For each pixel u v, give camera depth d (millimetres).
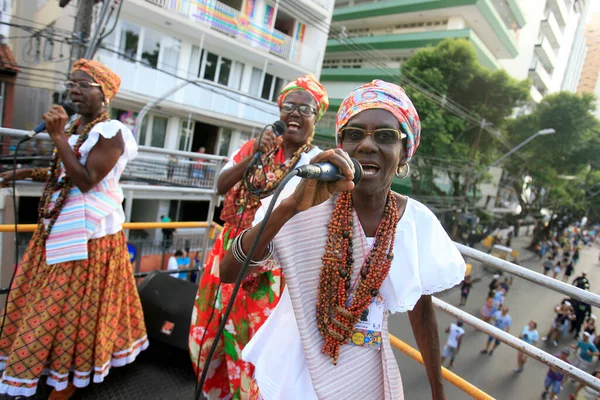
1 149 6586
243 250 1046
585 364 8508
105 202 1986
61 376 1887
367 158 1038
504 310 10523
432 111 17359
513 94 18469
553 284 1382
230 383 1861
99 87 1955
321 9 16484
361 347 1130
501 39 25656
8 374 1806
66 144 1788
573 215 43219
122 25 12047
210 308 1957
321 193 938
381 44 24344
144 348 2311
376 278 1090
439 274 1146
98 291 1969
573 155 25328
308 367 1061
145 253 13188
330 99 24781
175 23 12516
